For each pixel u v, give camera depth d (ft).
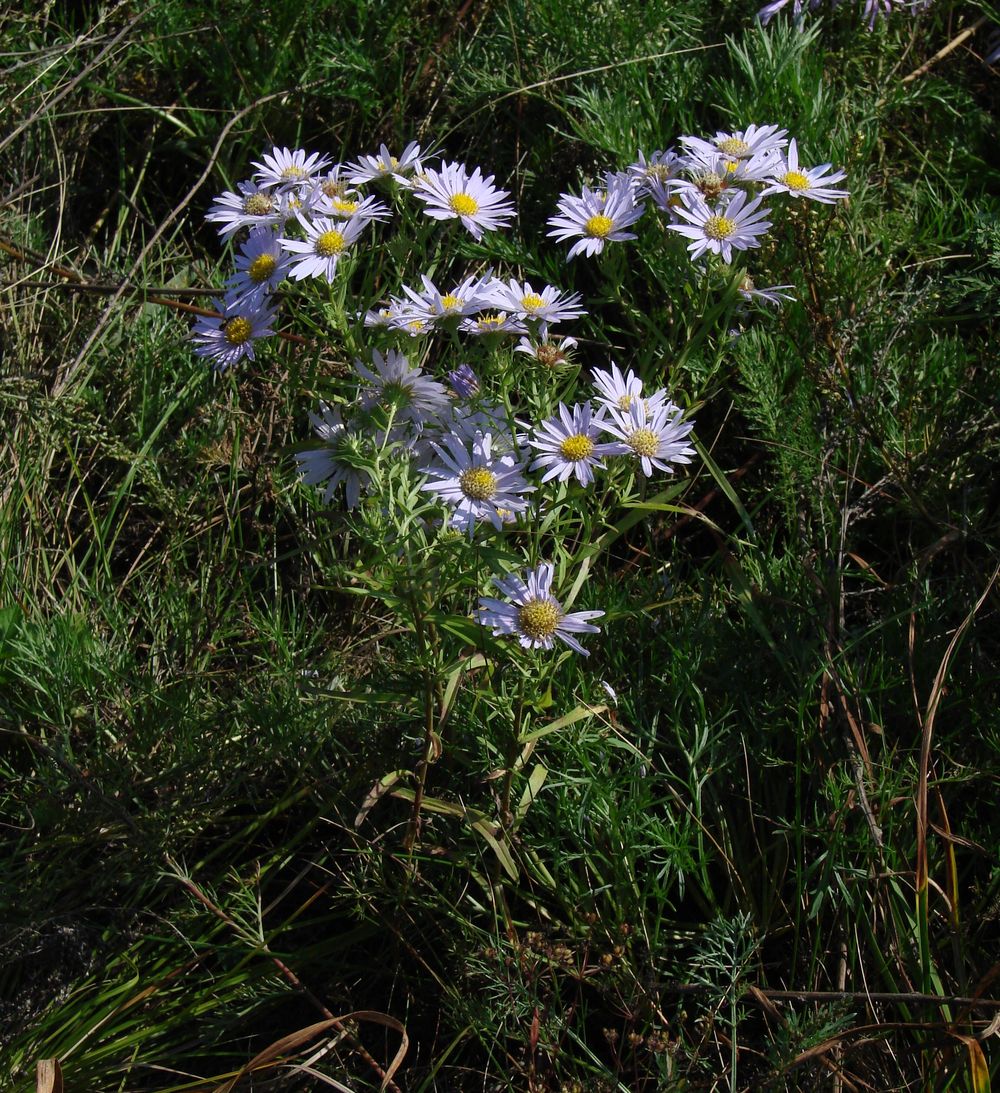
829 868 2.67
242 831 2.92
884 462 3.10
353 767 2.92
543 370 2.70
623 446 2.61
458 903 2.77
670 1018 2.73
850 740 2.77
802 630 2.93
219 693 3.04
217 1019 2.78
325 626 3.13
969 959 2.66
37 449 3.25
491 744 2.79
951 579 3.01
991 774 2.75
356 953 2.87
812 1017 2.52
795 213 2.99
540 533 2.66
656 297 3.32
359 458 2.55
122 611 3.16
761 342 3.16
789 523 3.04
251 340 2.75
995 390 3.12
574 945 2.76
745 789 2.86
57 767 2.87
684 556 3.18
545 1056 2.71
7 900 2.80
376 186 2.89
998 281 3.19
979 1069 2.48
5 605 3.10
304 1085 2.75
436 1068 2.65
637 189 2.83
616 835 2.72
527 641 2.59
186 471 3.30
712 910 2.79
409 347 2.72
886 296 3.26
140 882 2.87
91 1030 2.75
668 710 2.89
